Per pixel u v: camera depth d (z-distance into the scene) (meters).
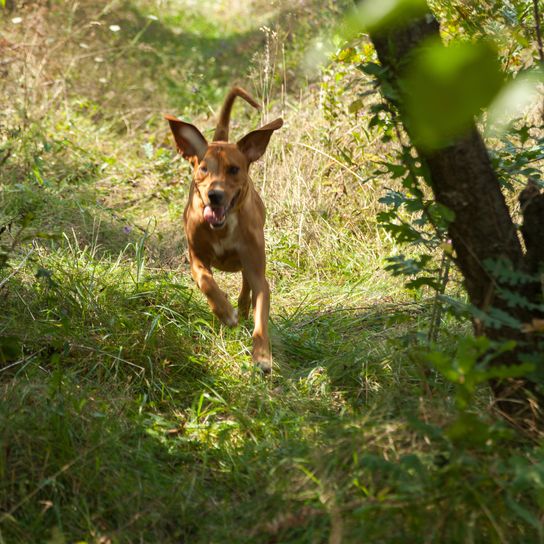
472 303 5.83
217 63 21.67
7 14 19.62
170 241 12.41
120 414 6.57
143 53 21.39
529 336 5.57
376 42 5.29
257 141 8.93
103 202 13.87
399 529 4.78
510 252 5.64
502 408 5.72
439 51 2.49
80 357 7.60
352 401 7.23
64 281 8.97
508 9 6.70
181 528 5.47
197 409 7.29
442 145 4.97
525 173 6.46
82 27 20.42
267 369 7.93
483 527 4.75
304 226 12.13
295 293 10.66
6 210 12.22
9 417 5.88
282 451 6.08
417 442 5.46
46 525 5.29
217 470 6.19
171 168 15.07
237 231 8.71
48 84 17.23
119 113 17.73
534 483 4.71
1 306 8.30
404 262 5.95
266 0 24.53
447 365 4.65
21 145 14.25
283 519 4.88
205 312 9.20
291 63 17.12
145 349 7.83
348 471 5.42
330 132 13.10
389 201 6.36
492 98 2.49
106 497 5.57
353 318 9.46
